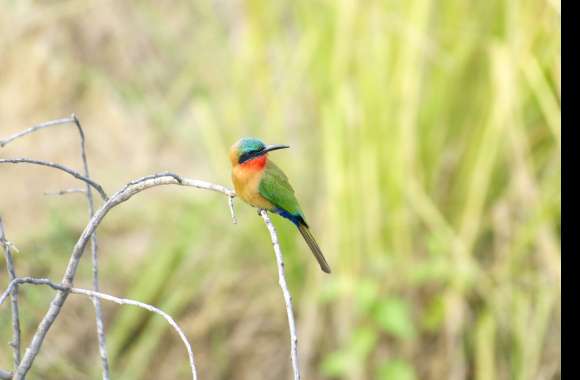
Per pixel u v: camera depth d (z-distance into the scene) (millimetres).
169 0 17312
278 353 13477
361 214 12625
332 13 13453
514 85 12484
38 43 16766
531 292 12609
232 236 13758
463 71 13125
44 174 15656
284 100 13727
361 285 12375
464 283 12445
